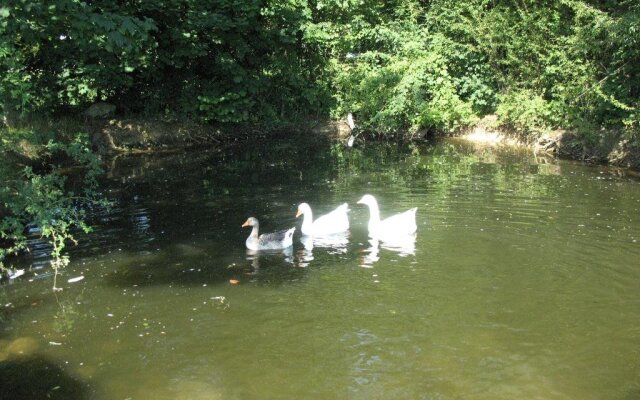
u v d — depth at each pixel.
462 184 14.02
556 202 12.09
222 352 6.32
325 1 24.83
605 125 17.50
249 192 13.59
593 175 14.90
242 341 6.54
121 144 19.62
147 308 7.40
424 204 12.17
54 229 9.45
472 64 22.38
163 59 20.25
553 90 19.27
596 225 10.43
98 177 15.55
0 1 8.90
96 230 10.73
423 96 22.27
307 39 24.06
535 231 10.17
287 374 5.88
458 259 8.94
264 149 20.16
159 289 7.98
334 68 24.94
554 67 18.61
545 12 19.97
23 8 9.20
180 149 20.33
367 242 9.98
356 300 7.54
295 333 6.70
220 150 20.09
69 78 19.02
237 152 19.62
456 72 22.84
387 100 22.00
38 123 17.02
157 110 21.59
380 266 8.74
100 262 9.05
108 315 7.22
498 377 5.75
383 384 5.66
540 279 8.11
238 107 22.23
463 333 6.62
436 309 7.24
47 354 6.35
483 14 22.25
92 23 10.49
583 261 8.73
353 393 5.53
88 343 6.55
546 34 20.02
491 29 21.19
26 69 17.83
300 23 23.61
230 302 7.54
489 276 8.24
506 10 21.25
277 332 6.73
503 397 5.43
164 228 10.82
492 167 16.22
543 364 5.98
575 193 12.86
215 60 21.62
